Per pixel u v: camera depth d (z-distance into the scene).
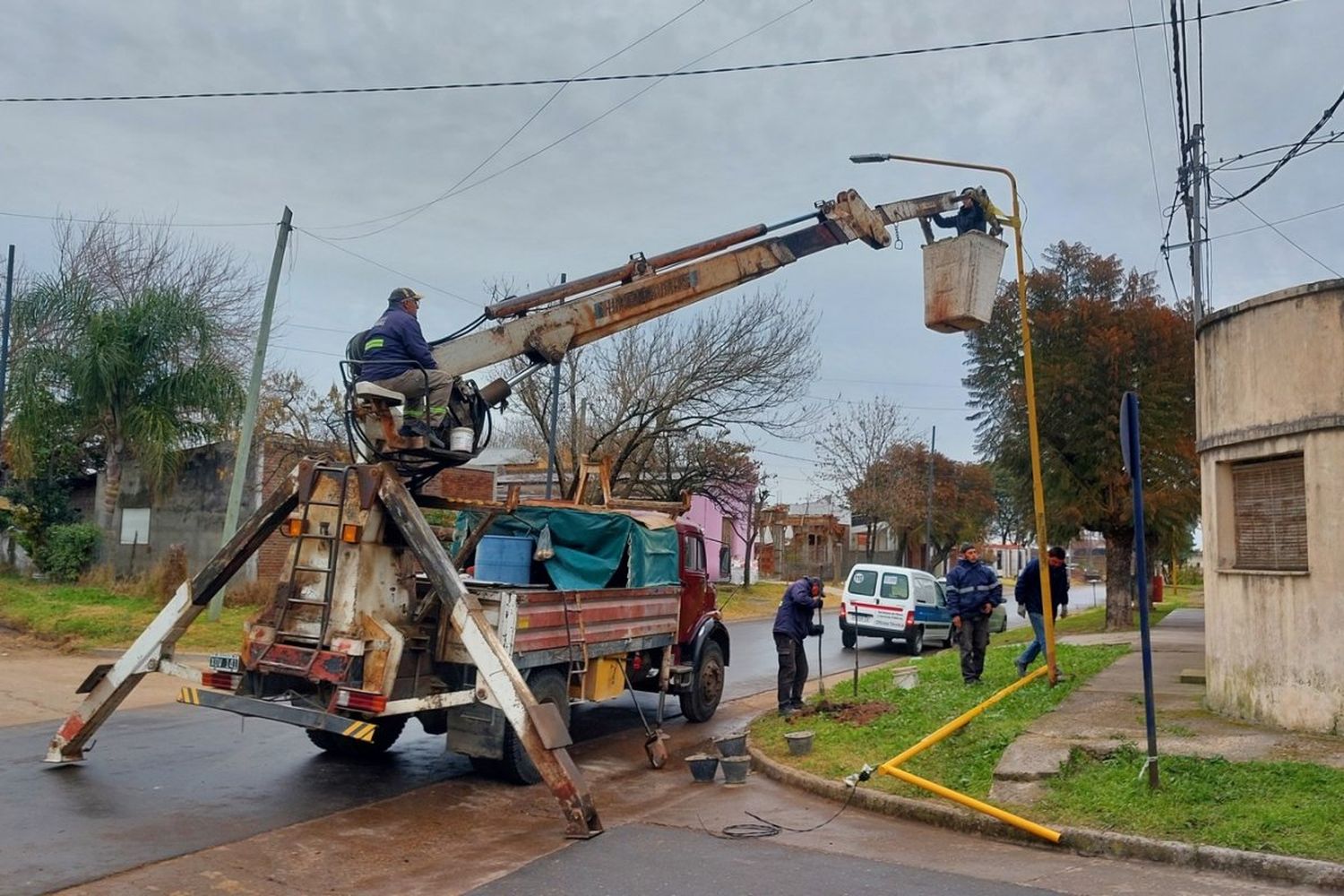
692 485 33.62
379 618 8.54
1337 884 5.93
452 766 9.82
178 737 10.72
